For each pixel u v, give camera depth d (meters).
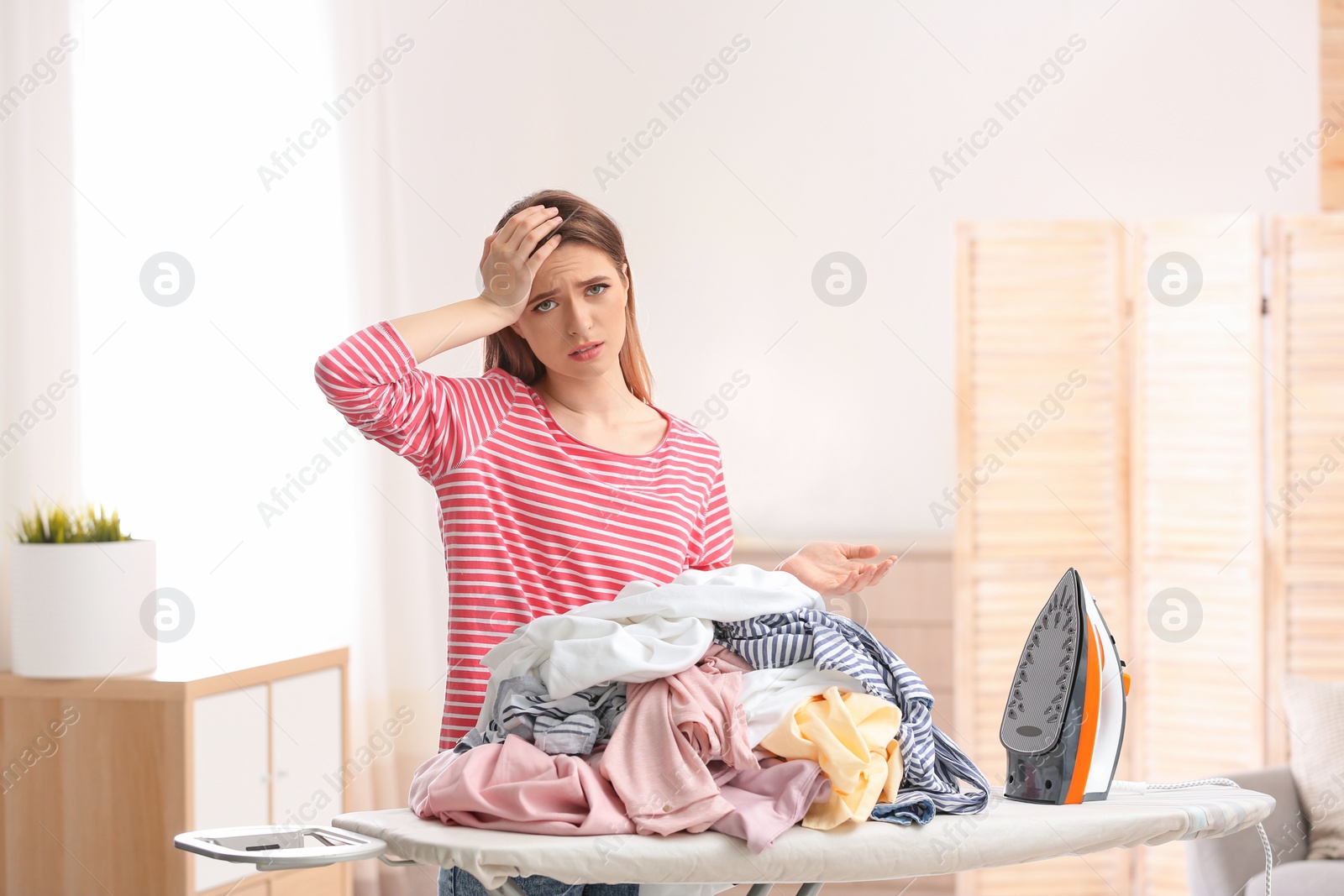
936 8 3.34
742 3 3.42
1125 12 3.25
